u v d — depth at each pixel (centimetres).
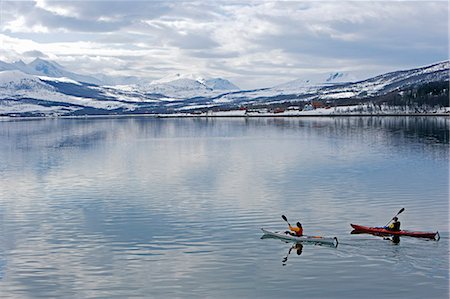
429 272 3688
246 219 5309
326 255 4081
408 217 5303
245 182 7588
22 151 13050
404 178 7644
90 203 6241
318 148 12469
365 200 6141
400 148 11894
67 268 3919
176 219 5350
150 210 5791
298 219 5281
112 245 4462
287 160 10212
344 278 3619
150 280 3659
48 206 6112
